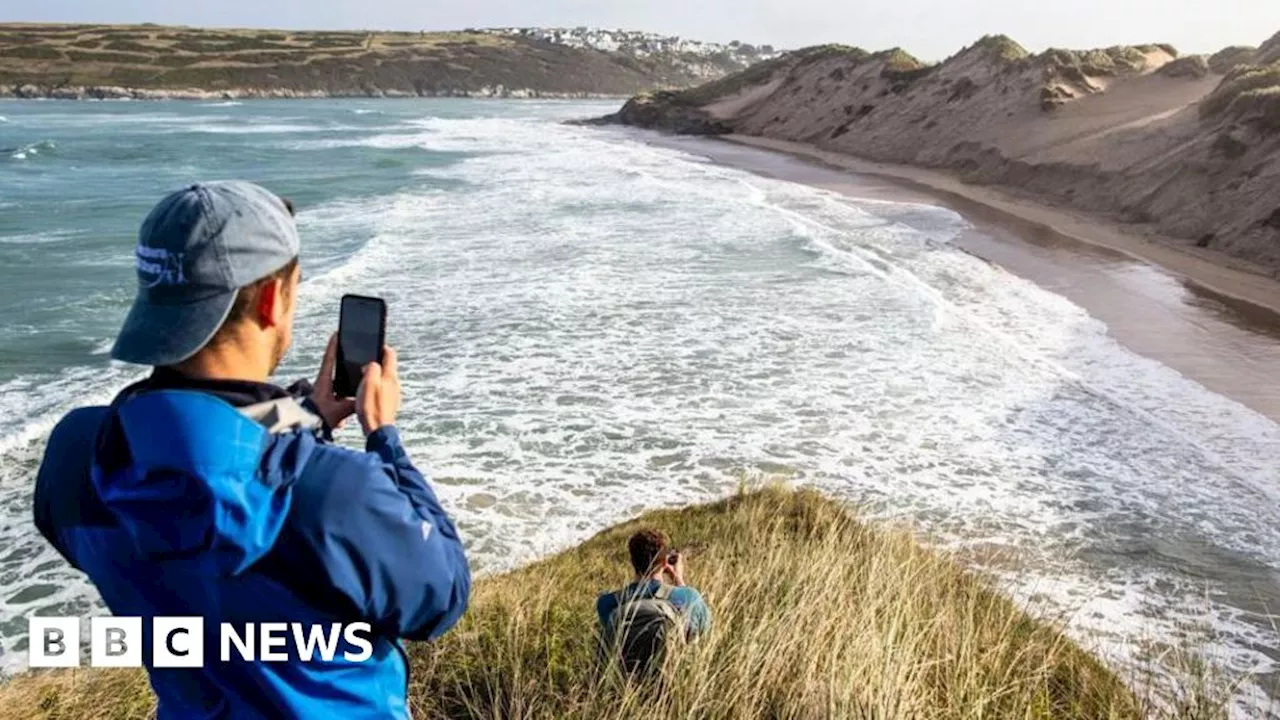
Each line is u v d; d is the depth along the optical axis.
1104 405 13.82
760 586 5.10
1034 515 10.45
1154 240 28.67
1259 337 17.95
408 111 119.62
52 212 30.11
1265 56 45.19
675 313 18.05
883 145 58.09
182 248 1.33
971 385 14.54
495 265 22.00
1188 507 10.66
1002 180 43.22
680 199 34.19
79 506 1.40
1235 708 6.03
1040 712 4.32
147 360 1.33
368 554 1.36
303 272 21.27
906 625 4.57
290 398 1.45
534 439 12.22
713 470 11.48
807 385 14.36
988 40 60.38
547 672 4.33
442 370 14.64
